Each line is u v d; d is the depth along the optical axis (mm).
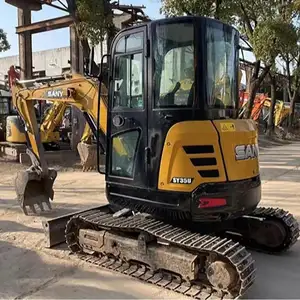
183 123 4410
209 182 4359
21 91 7254
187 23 4449
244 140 4676
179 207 4418
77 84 6207
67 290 4414
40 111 15422
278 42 13422
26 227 6637
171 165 4441
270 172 12844
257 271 4949
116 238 4875
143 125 4684
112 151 5105
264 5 13797
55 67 39281
